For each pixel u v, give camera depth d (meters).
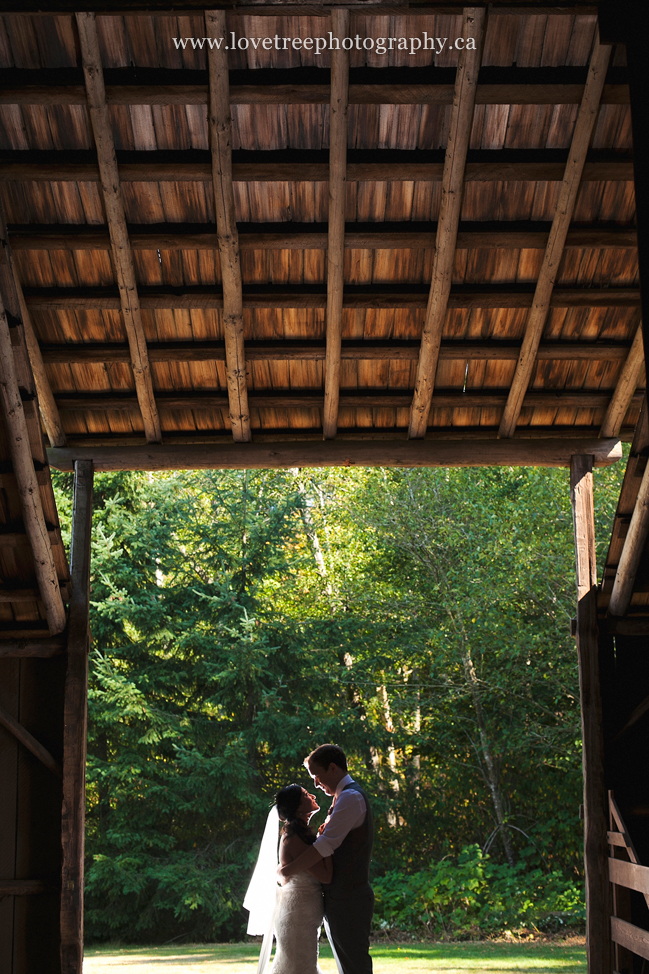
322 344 5.66
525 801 11.52
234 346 5.47
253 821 11.16
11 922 5.16
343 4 4.35
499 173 4.97
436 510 11.80
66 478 12.57
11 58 4.57
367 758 12.75
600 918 5.14
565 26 4.53
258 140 4.93
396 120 4.86
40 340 5.62
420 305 5.50
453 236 5.07
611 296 5.47
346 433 6.11
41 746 5.26
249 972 7.03
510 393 5.82
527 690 11.17
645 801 5.43
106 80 4.61
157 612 11.70
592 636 5.60
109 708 11.22
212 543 12.52
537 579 10.92
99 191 5.06
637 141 3.59
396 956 7.91
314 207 5.18
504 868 10.49
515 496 11.52
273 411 5.98
